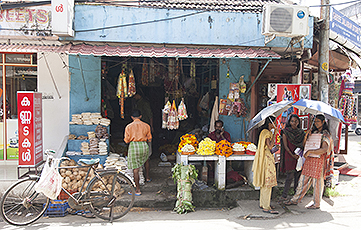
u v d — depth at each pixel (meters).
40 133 5.49
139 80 7.51
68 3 5.40
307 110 5.51
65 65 5.95
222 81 6.69
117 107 8.71
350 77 7.34
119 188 5.38
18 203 4.63
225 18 6.07
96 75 6.34
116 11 5.83
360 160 9.32
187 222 4.59
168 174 6.45
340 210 5.04
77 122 6.17
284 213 4.91
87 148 5.96
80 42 5.91
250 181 5.75
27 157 5.16
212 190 5.45
